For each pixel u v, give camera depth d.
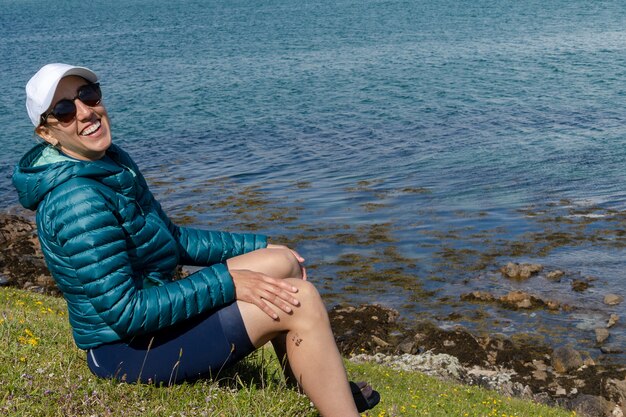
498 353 23.97
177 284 4.53
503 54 122.81
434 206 41.38
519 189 44.47
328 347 4.50
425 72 107.50
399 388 15.45
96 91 4.79
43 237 4.54
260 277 4.60
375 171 51.09
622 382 21.80
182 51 151.25
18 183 4.60
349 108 81.06
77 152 4.84
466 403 14.59
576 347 24.42
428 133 65.31
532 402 18.66
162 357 4.70
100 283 4.40
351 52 135.25
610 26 155.50
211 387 5.04
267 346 11.21
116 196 4.63
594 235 35.16
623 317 26.38
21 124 78.62
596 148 55.91
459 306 27.88
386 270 31.80
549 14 189.38
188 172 52.88
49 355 5.61
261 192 46.16
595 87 86.94
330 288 30.08
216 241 5.57
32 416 4.49
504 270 30.88
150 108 87.38
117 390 4.80
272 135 67.50
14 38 197.12
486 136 62.78
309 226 38.44
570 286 29.23
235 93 96.69
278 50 144.38
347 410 4.45
